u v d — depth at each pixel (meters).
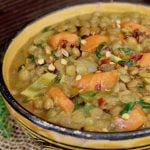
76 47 0.42
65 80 0.39
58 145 0.34
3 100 0.39
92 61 0.40
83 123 0.35
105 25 0.45
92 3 0.47
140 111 0.35
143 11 0.47
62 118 0.36
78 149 0.33
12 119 0.42
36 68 0.41
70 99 0.37
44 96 0.38
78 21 0.47
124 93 0.37
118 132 0.32
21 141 0.41
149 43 0.42
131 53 0.41
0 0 0.60
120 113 0.35
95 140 0.32
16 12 0.60
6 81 0.39
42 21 0.45
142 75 0.39
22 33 0.43
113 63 0.40
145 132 0.32
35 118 0.33
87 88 0.38
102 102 0.36
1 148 0.40
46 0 0.61
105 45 0.42
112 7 0.48
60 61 0.41
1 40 0.57
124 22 0.46
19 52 0.43
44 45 0.43
